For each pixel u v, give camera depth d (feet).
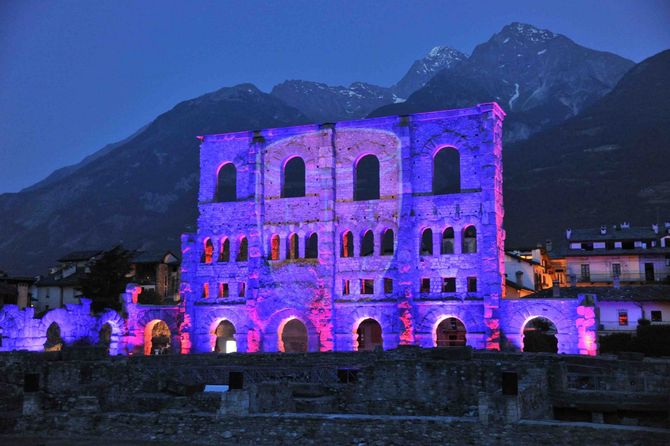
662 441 100.37
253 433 117.70
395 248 255.29
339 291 261.44
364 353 210.79
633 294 293.23
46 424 128.88
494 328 236.43
